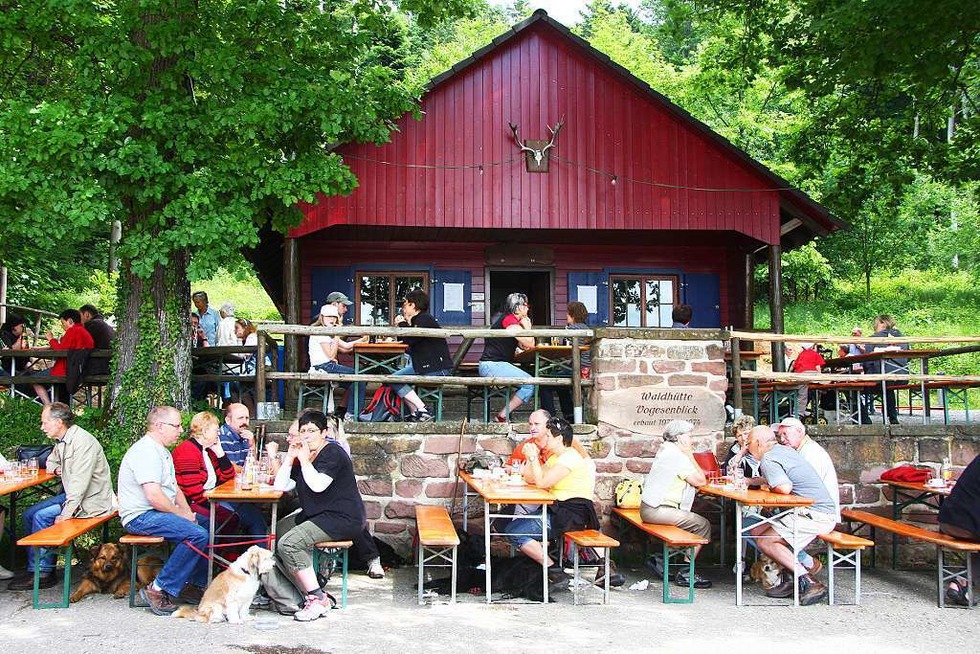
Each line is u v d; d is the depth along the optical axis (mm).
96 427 10758
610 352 9789
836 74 13945
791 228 15734
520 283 19125
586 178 14438
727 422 10273
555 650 6340
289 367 12844
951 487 8914
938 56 12156
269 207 11547
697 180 14602
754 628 7129
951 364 25422
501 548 9305
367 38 11016
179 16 9945
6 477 8086
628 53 34594
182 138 9805
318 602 7160
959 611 7840
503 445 9648
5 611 7207
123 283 10719
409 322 10242
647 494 8648
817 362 13062
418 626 6930
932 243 37594
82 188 9211
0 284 20125
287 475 7535
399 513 9500
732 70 16656
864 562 10070
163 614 7133
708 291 16047
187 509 7664
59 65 11789
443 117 14242
